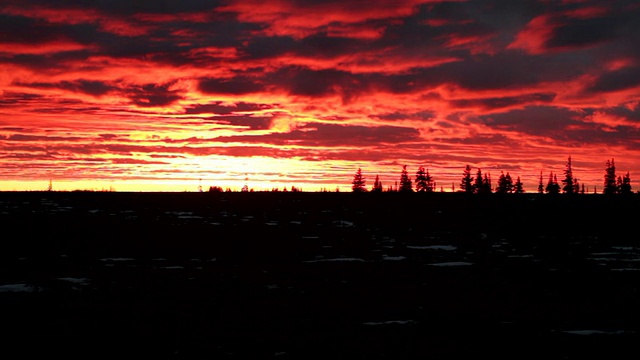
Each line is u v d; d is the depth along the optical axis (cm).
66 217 5872
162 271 3681
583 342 2152
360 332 2262
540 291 3228
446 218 6825
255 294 3020
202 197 8025
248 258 4294
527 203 8006
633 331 2345
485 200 8325
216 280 3400
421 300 2931
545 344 2119
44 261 3969
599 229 6256
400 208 7519
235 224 5934
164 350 1977
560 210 7444
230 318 2475
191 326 2322
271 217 6544
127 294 2942
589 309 2772
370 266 4003
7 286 3044
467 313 2650
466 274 3756
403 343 2106
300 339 2141
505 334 2270
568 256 4647
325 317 2523
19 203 6794
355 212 7125
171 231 5397
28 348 1977
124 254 4353
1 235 4869
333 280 3472
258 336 2180
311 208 7350
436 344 2098
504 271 3891
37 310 2545
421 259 4375
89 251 4425
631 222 6606
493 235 5844
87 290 3020
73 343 2045
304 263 4106
